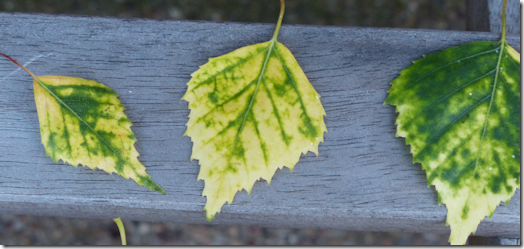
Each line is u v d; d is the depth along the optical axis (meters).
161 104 0.32
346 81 0.32
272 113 0.32
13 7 0.46
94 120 0.32
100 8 0.47
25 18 0.32
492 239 0.34
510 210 0.32
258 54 0.32
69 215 0.34
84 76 0.32
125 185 0.32
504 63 0.32
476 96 0.32
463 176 0.31
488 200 0.31
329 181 0.32
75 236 0.52
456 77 0.32
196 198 0.32
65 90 0.32
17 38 0.32
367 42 0.32
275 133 0.32
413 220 0.32
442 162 0.31
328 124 0.32
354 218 0.32
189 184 0.32
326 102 0.32
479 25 0.34
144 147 0.32
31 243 0.51
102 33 0.32
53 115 0.32
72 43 0.32
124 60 0.32
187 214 0.33
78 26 0.32
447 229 0.33
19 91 0.32
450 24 0.47
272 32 0.32
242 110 0.32
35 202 0.32
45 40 0.32
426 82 0.32
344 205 0.32
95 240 0.52
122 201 0.32
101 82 0.32
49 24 0.32
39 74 0.32
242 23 0.32
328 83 0.32
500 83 0.32
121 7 0.47
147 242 0.53
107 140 0.32
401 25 0.47
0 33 0.32
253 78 0.32
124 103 0.32
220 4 0.48
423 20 0.47
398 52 0.32
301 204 0.32
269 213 0.32
